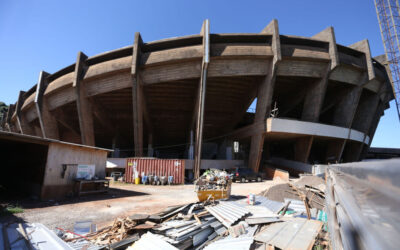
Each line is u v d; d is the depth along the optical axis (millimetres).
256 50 25875
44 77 33531
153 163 24531
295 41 27969
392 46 38562
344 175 2428
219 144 41531
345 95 32656
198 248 6680
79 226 8266
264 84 28016
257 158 28688
